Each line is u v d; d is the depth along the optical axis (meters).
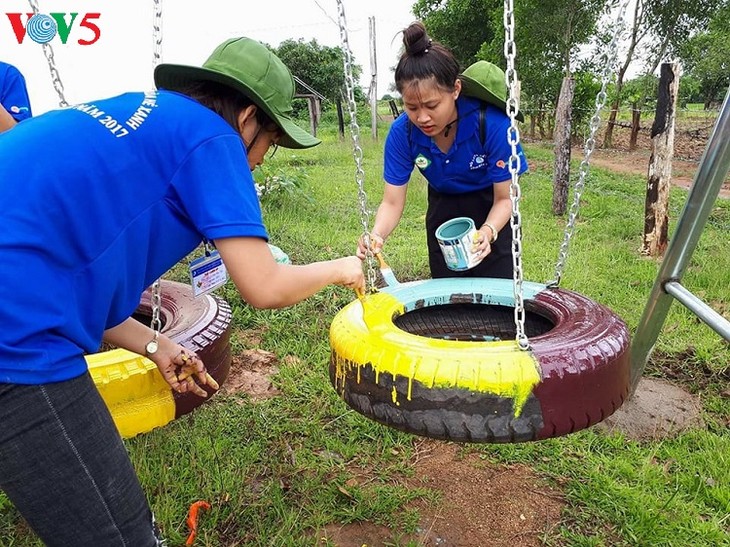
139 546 1.35
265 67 1.46
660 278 2.65
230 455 2.52
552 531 2.17
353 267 1.74
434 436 1.60
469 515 2.26
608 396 1.66
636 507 2.22
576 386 1.58
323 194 8.33
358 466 2.53
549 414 1.56
